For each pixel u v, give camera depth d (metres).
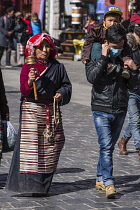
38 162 9.70
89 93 24.84
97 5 43.66
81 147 14.41
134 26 12.23
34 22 37.06
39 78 9.70
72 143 14.86
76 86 26.83
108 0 43.19
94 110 10.20
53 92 9.85
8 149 10.27
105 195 10.13
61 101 9.91
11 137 10.15
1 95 10.19
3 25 34.25
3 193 10.07
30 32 36.91
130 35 11.87
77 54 41.59
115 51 9.82
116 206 9.41
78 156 13.36
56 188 10.53
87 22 40.69
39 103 9.73
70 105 21.62
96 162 12.83
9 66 34.66
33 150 9.63
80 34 41.78
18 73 31.19
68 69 34.31
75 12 41.88
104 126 10.07
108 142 10.02
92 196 10.02
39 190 9.74
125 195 10.16
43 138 9.76
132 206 9.44
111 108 10.05
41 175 9.77
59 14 48.16
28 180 9.67
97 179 10.56
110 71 9.84
